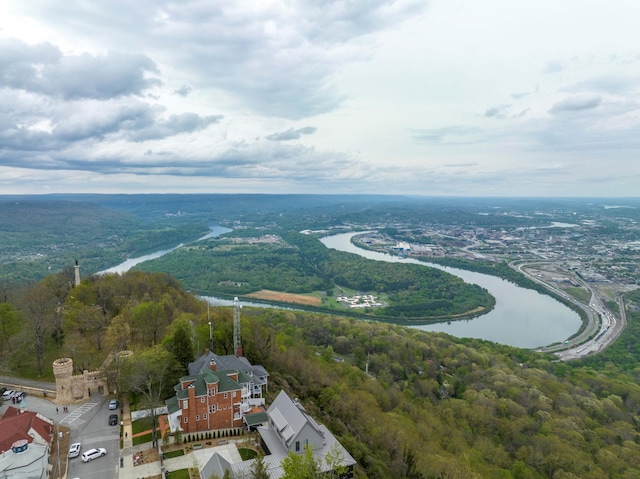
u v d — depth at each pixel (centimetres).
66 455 11150
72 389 13950
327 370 19950
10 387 14488
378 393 19188
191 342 15312
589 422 18950
